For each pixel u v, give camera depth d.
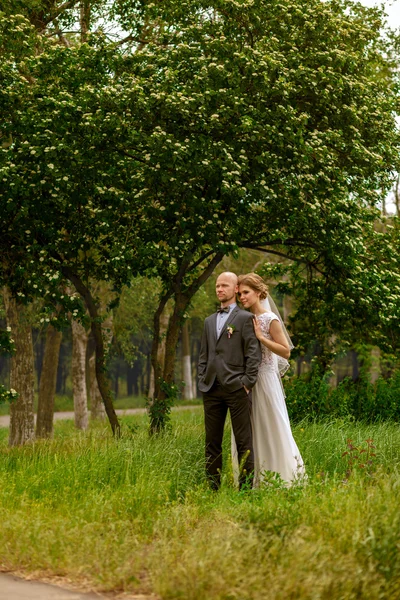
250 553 4.09
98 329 11.70
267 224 11.93
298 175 11.25
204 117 10.74
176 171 10.65
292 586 3.67
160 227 10.95
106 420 26.30
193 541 4.48
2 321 35.41
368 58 13.35
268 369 7.15
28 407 16.67
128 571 4.13
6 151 10.45
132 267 10.98
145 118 10.74
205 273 12.09
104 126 10.42
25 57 11.37
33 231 11.12
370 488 5.54
